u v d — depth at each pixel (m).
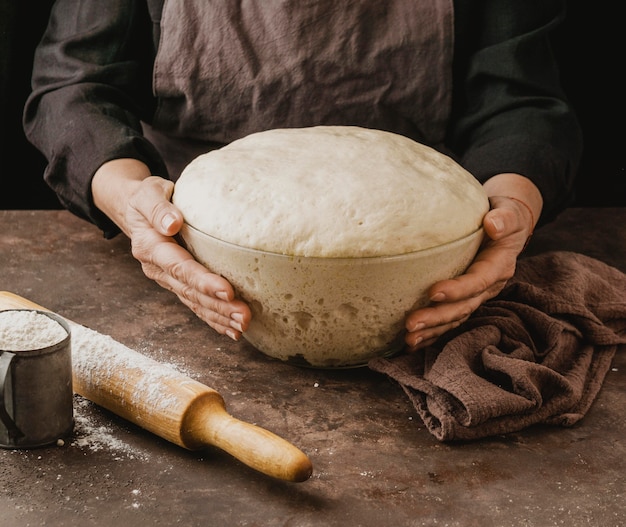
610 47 2.48
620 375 1.46
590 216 2.12
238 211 1.28
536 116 1.82
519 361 1.32
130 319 1.56
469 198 1.38
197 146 1.96
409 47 1.81
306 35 1.80
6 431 1.18
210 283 1.31
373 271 1.25
